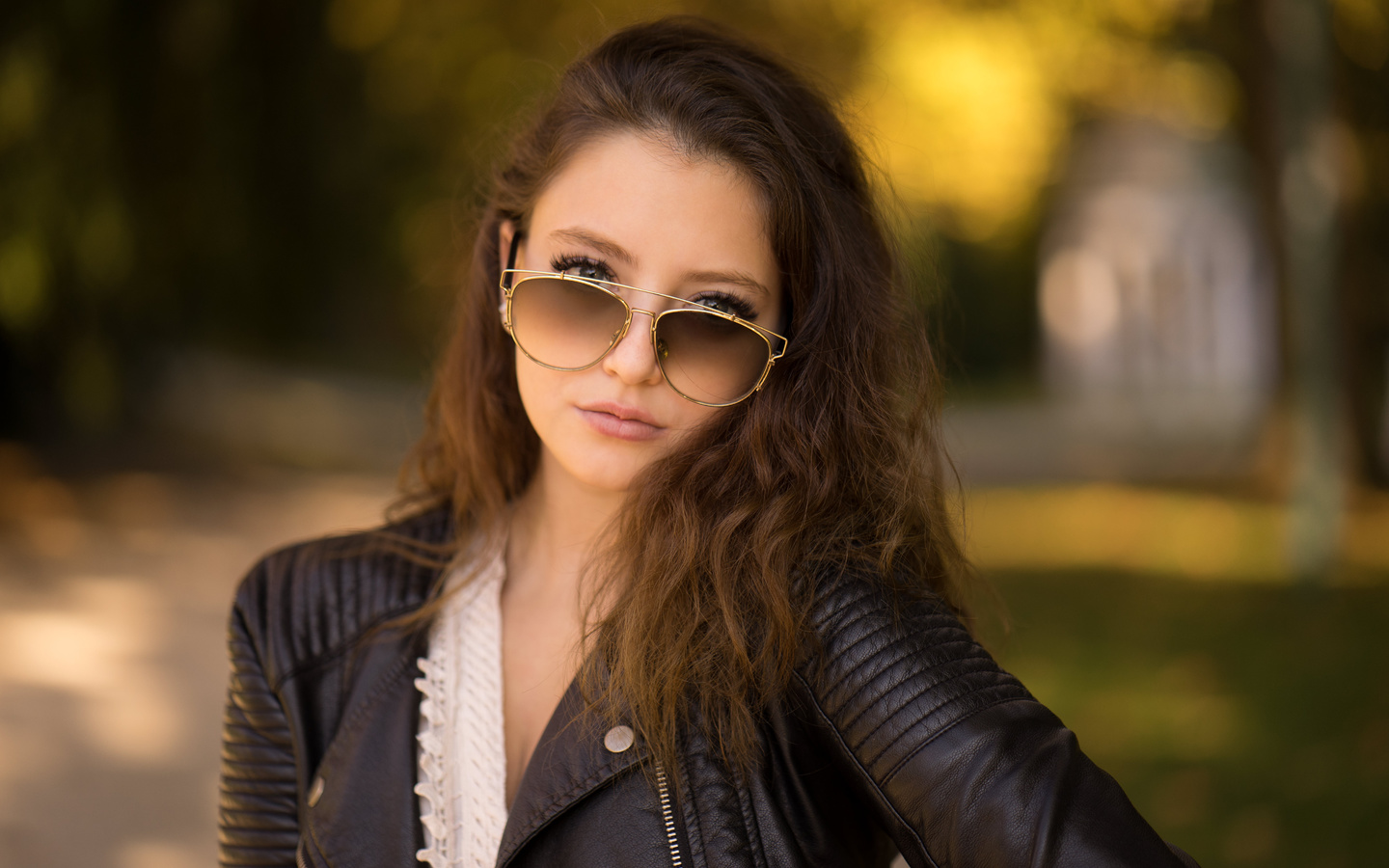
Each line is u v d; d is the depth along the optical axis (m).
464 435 1.56
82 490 9.57
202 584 6.67
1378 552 8.03
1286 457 9.93
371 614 1.40
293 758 1.38
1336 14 8.52
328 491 10.24
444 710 1.32
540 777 1.22
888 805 1.09
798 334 1.33
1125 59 9.50
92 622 5.76
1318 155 7.45
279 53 11.86
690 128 1.26
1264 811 3.71
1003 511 10.34
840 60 7.73
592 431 1.30
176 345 12.08
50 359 9.98
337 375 17.56
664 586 1.23
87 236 9.50
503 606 1.45
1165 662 5.49
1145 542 8.66
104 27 9.62
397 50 11.34
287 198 12.23
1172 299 24.41
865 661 1.14
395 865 1.26
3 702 4.50
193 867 3.24
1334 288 7.41
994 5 8.59
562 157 1.32
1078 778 1.02
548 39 9.29
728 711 1.20
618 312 1.26
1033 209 20.64
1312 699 4.79
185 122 10.81
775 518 1.23
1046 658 5.59
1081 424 18.66
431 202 13.27
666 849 1.17
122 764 3.94
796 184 1.29
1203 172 23.75
